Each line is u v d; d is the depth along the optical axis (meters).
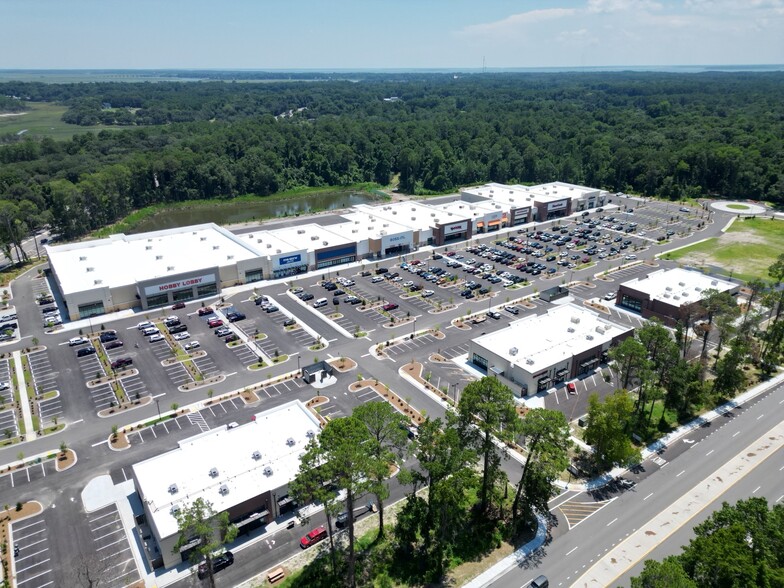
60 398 99.62
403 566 66.56
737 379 97.25
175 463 76.50
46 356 113.88
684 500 76.75
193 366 110.12
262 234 176.50
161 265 147.50
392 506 76.19
